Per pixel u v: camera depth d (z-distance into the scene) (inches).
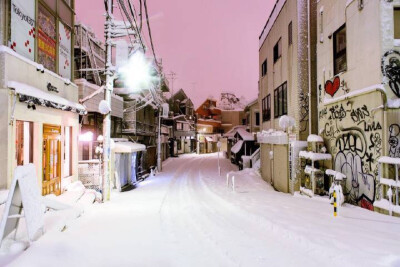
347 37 398.6
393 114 322.3
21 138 336.8
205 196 533.6
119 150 628.1
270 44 778.8
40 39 393.1
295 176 527.2
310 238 212.4
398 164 310.0
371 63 340.8
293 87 567.5
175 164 1434.5
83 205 359.6
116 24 440.5
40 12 394.3
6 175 293.3
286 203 406.9
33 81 358.3
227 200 445.7
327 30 469.1
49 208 305.6
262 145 848.9
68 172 481.1
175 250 204.2
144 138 1176.8
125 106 970.1
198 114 2655.0
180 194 564.7
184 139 2290.8
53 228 241.0
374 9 334.3
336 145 436.1
